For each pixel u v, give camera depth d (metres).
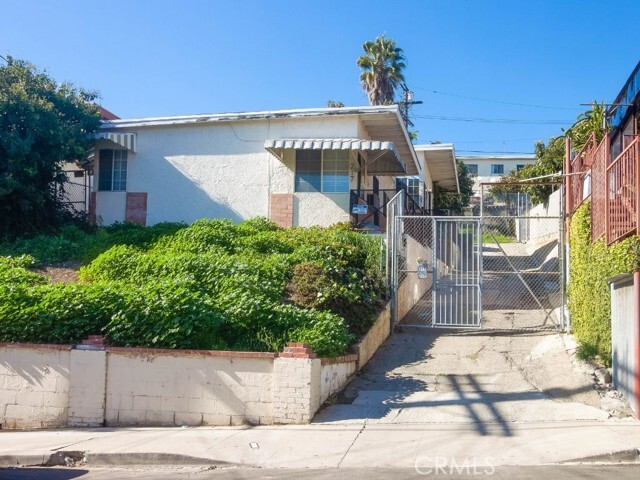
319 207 19.25
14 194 17.81
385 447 8.05
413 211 21.25
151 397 9.84
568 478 6.55
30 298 10.90
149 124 20.52
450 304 14.09
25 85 18.52
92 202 21.03
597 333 10.77
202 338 10.20
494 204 31.94
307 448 8.16
